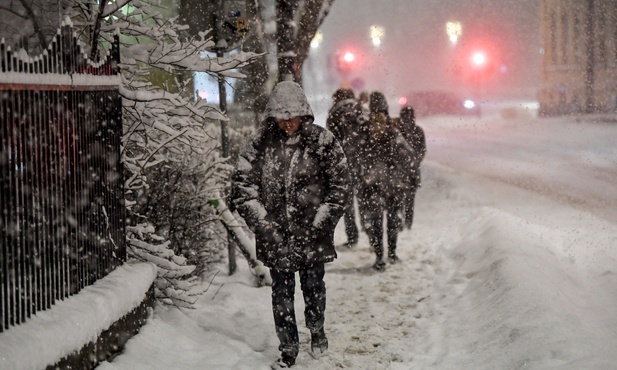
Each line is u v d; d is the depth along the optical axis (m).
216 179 8.98
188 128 7.46
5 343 4.45
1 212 4.61
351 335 7.30
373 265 10.05
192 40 7.98
